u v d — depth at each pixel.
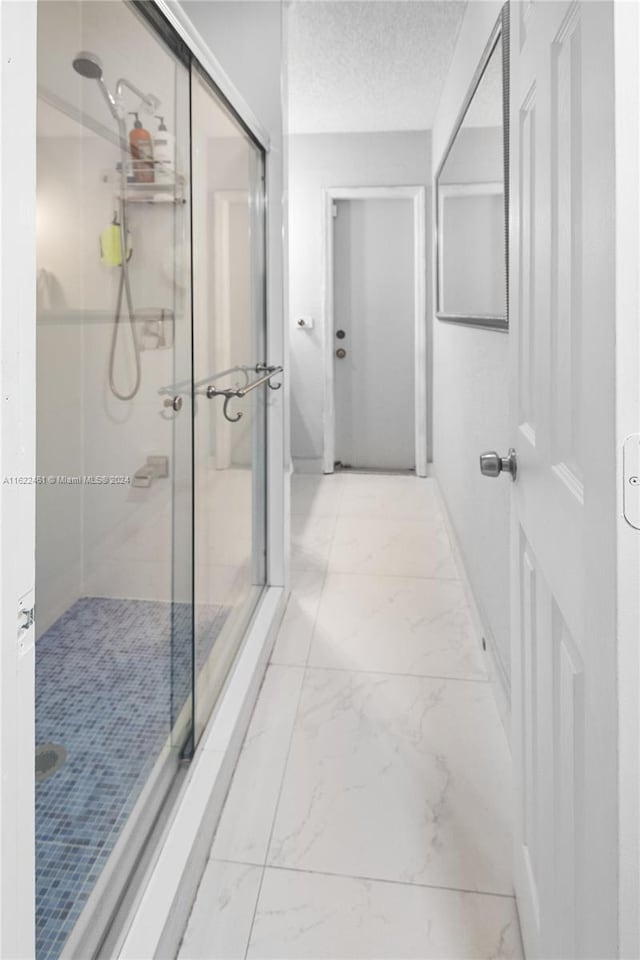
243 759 1.76
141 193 1.47
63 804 1.10
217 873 1.39
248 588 2.43
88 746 1.18
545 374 0.92
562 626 0.87
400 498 4.46
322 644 2.40
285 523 2.71
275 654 2.33
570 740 0.81
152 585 1.46
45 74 1.21
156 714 1.46
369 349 5.19
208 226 1.88
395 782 1.66
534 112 0.97
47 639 1.09
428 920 1.28
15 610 0.57
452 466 3.43
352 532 3.72
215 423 1.99
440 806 1.58
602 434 0.62
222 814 1.56
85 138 1.30
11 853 0.58
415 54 3.30
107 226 1.34
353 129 4.71
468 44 2.69
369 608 2.70
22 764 0.59
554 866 0.93
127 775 1.31
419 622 2.57
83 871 1.12
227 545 2.14
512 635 1.28
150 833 1.35
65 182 1.23
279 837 1.49
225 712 1.81
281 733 1.87
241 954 1.21
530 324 1.05
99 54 1.33
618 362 0.57
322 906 1.31
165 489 1.54
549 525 0.91
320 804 1.59
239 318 2.24
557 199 0.83
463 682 2.13
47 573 1.10
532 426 1.05
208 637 1.89
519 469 1.17
